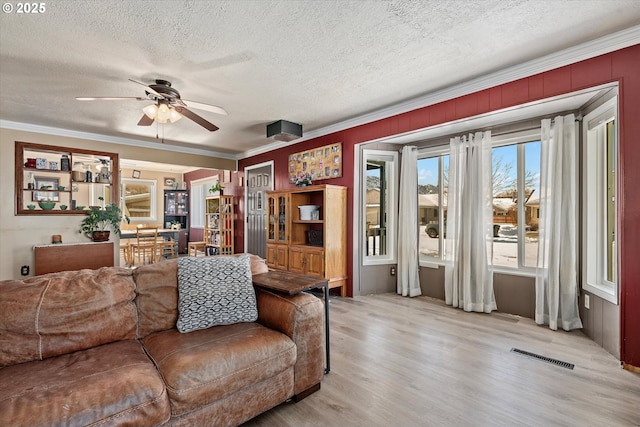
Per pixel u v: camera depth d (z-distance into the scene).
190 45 2.43
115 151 5.32
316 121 4.46
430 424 1.66
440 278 4.20
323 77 3.01
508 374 2.18
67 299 1.66
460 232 3.76
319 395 1.93
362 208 4.37
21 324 1.51
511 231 3.68
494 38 2.35
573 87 2.50
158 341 1.72
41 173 5.75
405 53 2.57
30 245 4.53
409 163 4.31
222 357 1.52
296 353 1.81
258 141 5.66
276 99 3.59
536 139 3.38
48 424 1.07
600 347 2.61
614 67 2.30
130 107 3.80
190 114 3.06
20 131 4.45
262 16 2.08
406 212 4.33
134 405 1.23
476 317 3.42
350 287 4.34
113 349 1.63
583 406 1.81
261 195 6.20
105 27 2.18
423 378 2.12
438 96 3.37
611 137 2.78
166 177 9.23
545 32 2.27
